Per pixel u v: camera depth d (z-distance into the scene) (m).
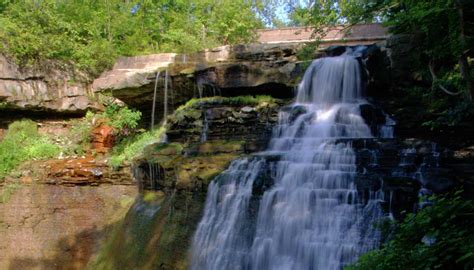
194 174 11.35
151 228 12.05
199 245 10.52
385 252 5.68
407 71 13.32
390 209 8.62
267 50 15.36
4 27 17.95
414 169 9.20
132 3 25.19
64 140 18.80
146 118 18.66
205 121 13.84
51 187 15.27
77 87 19.55
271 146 12.30
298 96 14.41
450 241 5.00
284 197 9.77
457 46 8.97
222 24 23.22
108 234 14.27
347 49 15.20
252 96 14.89
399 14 10.96
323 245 8.95
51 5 20.62
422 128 11.61
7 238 15.20
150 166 13.39
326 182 9.59
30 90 18.33
